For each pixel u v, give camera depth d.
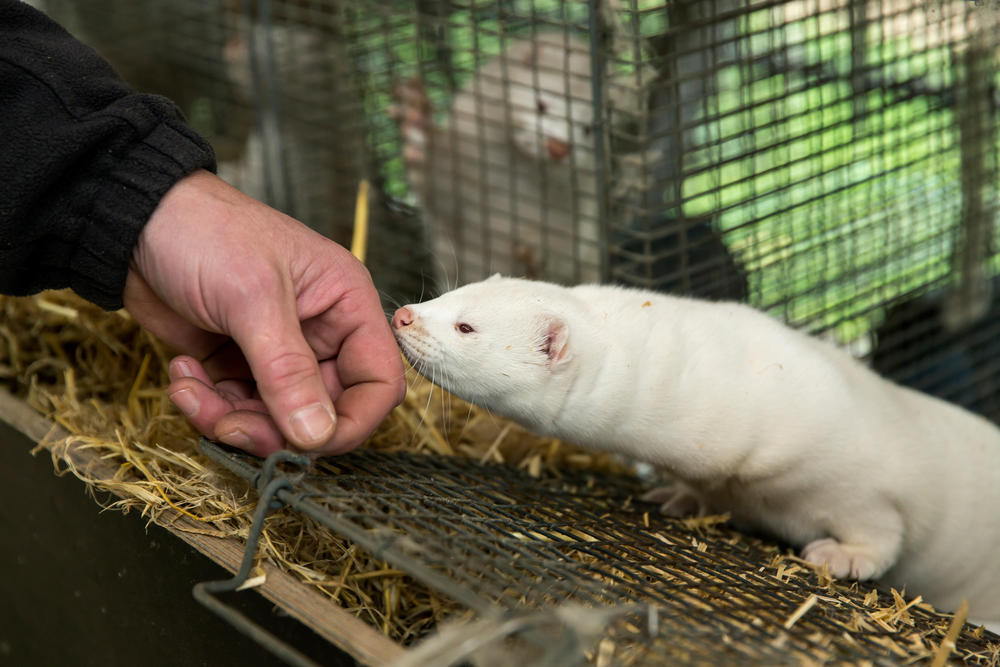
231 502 0.45
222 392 0.48
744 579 0.44
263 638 0.34
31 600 0.57
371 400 0.44
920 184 0.72
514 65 0.93
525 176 0.90
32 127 0.42
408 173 1.00
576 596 0.38
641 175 0.62
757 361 0.52
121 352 0.61
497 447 0.61
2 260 0.44
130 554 0.47
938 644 0.41
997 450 0.57
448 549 0.38
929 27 0.71
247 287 0.41
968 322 0.78
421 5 0.83
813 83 0.65
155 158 0.43
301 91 1.00
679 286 0.65
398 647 0.36
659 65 0.64
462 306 0.53
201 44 1.13
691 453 0.53
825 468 0.52
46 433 0.52
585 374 0.52
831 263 0.70
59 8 1.15
